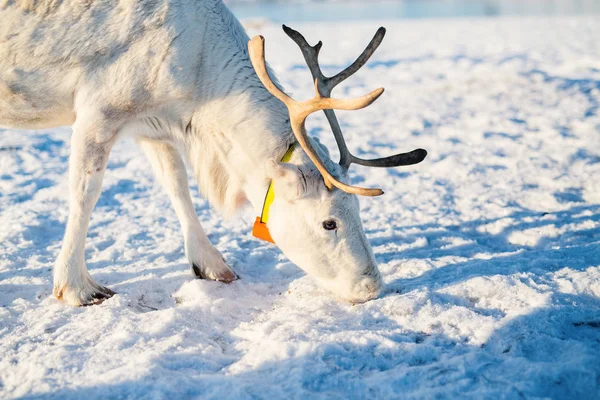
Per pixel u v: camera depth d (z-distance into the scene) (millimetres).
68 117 4039
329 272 3779
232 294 4109
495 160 7727
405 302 3670
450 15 40875
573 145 8164
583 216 5641
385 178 7195
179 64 3793
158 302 3990
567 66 14273
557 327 3301
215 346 3326
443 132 9312
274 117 3895
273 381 2900
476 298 3768
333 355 3121
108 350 3213
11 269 4527
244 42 4102
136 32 3748
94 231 5531
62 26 3742
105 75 3758
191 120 4000
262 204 3914
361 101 3031
